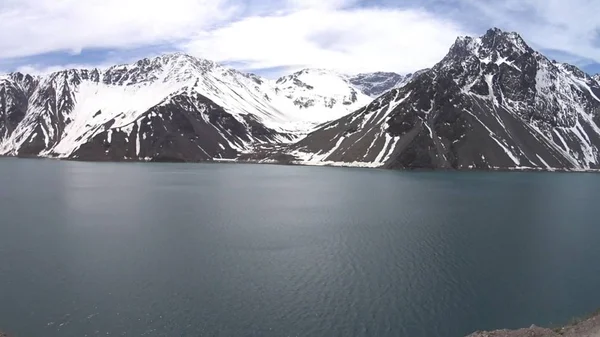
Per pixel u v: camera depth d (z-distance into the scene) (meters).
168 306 47.84
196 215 99.19
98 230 82.50
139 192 142.25
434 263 62.72
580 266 61.91
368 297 50.75
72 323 43.97
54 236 77.31
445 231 82.62
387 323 44.62
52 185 161.75
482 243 73.88
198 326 43.59
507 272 59.12
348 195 136.12
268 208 109.88
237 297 50.44
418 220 93.38
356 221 92.38
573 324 36.06
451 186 162.75
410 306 48.50
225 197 131.00
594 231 83.25
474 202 121.12
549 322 44.94
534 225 88.50
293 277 56.88
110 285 53.56
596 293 52.25
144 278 56.06
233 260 63.81
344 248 70.44
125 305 48.00
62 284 53.75
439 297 50.91
